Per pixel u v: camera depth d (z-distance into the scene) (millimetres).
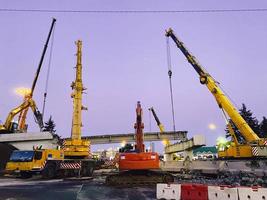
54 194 13586
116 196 12727
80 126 31141
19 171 23891
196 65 26859
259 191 9586
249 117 57500
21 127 39906
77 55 33281
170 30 29422
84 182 20656
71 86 32469
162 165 31266
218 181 17250
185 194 11242
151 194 13328
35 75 42000
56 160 25719
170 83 29438
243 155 21359
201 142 34344
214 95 24922
